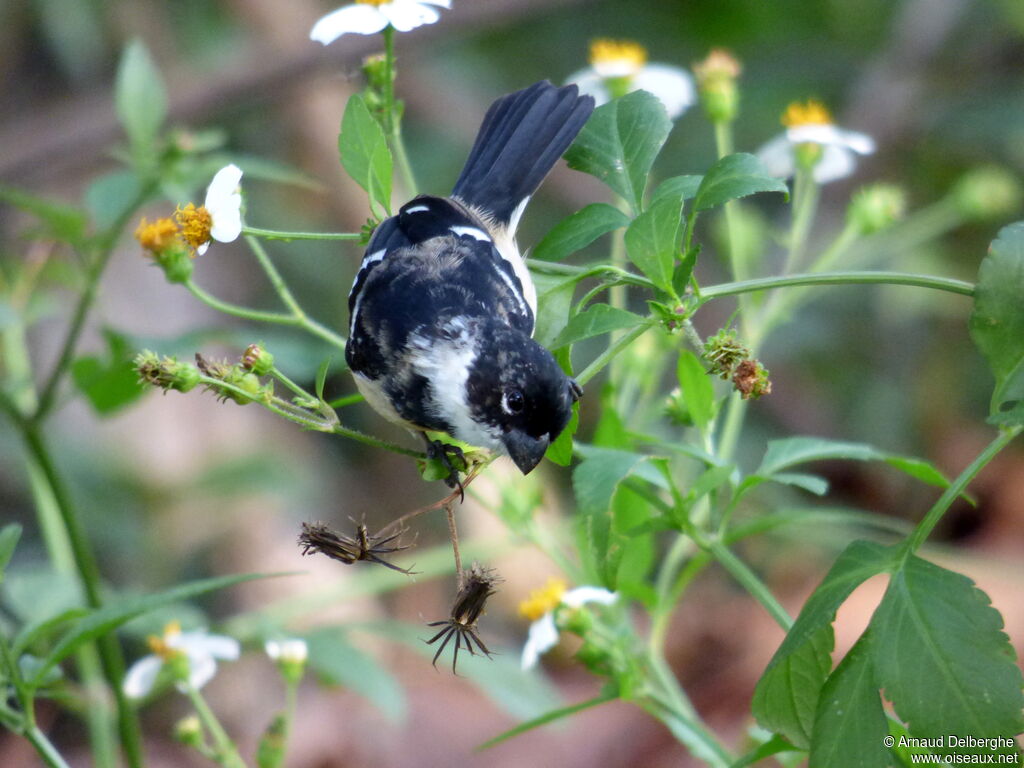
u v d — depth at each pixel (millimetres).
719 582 13008
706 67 7777
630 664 6520
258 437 12867
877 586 12648
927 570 5172
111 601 8172
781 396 13547
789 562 12945
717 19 15117
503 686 8586
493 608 12727
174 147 7770
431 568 8469
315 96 13688
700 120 14312
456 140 14344
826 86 14844
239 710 11617
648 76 7949
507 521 7090
